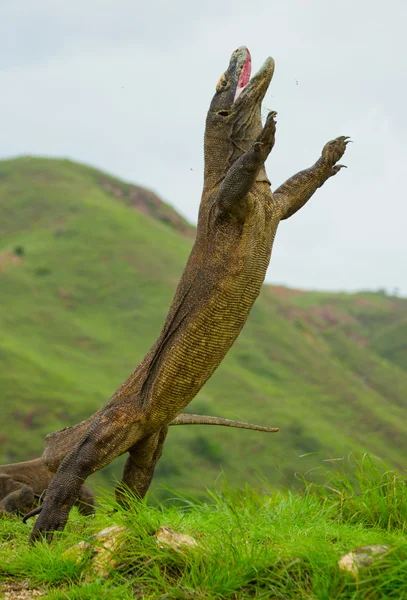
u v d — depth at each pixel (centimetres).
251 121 718
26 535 745
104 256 12719
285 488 840
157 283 12144
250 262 686
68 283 11912
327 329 13950
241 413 8131
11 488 890
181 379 699
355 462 788
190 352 693
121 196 16938
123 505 752
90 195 15312
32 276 11981
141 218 15250
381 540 592
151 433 724
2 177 16100
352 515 741
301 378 10250
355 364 13050
